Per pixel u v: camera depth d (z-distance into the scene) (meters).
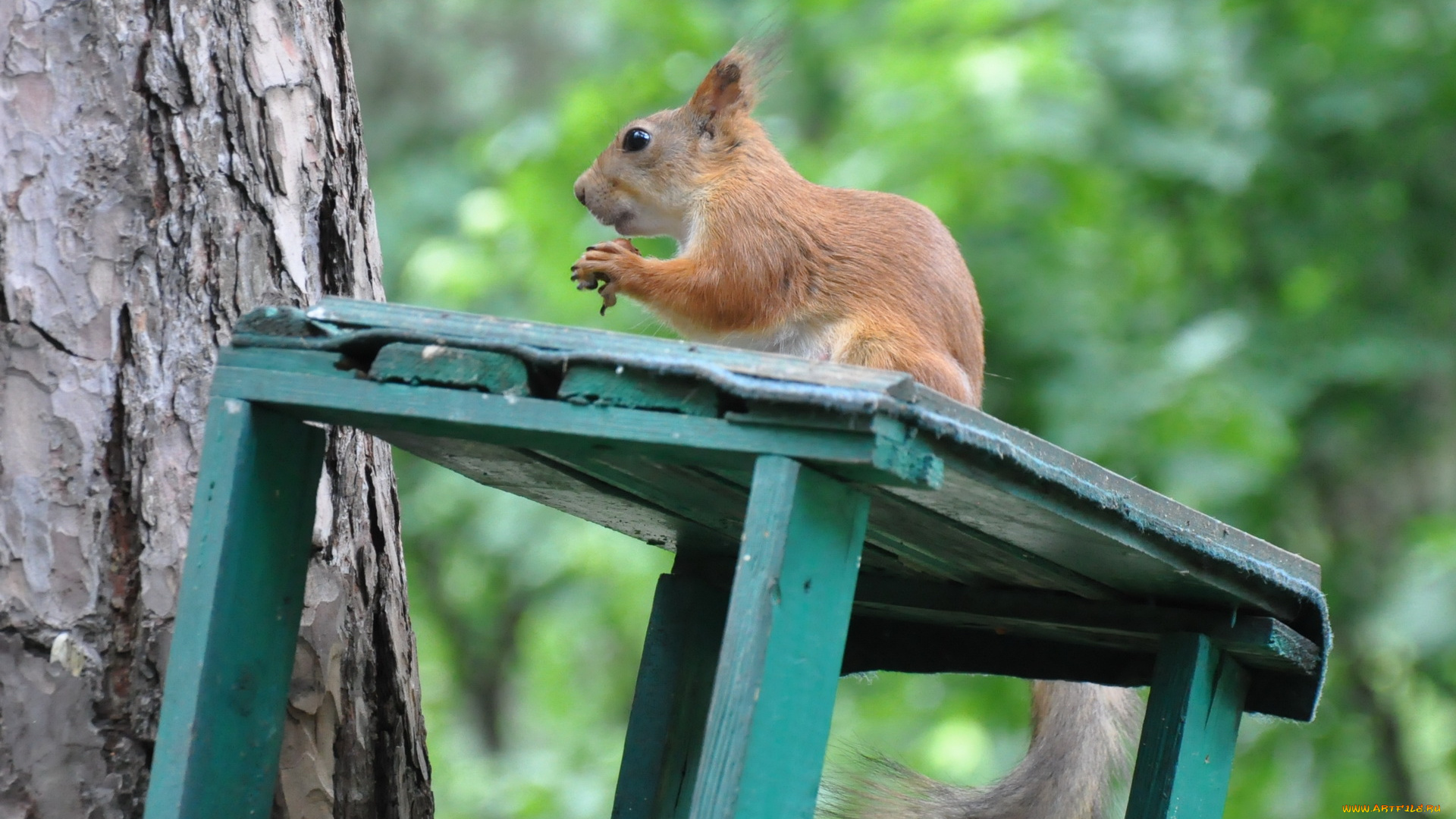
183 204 5.54
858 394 3.78
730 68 7.66
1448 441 16.20
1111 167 14.66
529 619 19.69
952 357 6.93
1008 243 14.14
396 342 4.36
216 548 4.48
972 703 14.80
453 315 4.46
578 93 15.68
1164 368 13.78
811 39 16.08
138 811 5.06
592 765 16.23
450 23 18.84
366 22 18.47
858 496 4.09
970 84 13.36
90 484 5.20
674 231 7.78
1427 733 16.42
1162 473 13.15
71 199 5.34
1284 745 15.55
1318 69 16.02
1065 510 4.42
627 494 5.46
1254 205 15.95
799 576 3.91
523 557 16.03
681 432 4.00
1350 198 15.77
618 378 4.11
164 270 5.46
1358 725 15.79
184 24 5.64
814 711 3.97
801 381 3.90
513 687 20.33
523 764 15.99
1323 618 5.55
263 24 5.89
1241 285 16.00
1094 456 13.38
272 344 4.52
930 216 7.19
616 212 7.76
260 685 4.63
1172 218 16.05
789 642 3.90
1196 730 5.57
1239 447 13.28
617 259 6.86
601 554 15.37
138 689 5.13
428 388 4.30
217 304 5.54
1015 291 13.99
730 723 3.82
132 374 5.33
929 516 4.77
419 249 16.73
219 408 4.54
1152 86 15.39
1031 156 13.62
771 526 3.87
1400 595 14.66
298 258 5.82
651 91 15.82
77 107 5.41
